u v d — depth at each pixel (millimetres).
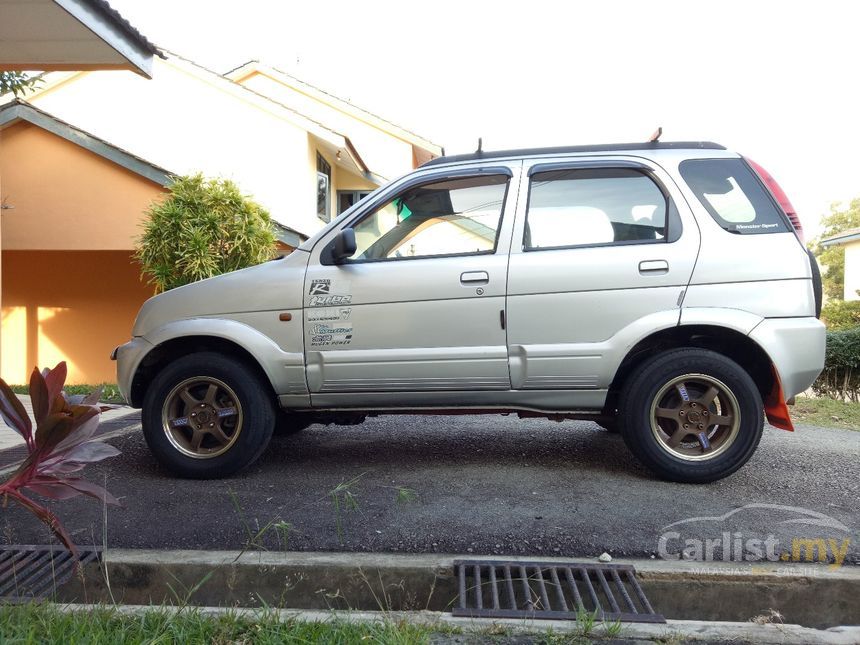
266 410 4355
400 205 4469
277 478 4402
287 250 11305
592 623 2482
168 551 3197
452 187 4418
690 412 4090
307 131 14523
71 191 10516
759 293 3988
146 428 4383
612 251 4125
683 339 4230
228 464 4309
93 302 12828
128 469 4645
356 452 5125
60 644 2250
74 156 10484
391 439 5594
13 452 5230
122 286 12820
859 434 6055
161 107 14820
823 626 2879
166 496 4023
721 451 4047
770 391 4141
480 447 5254
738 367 4000
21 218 10539
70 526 3543
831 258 39250
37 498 3967
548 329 4121
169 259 8609
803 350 3947
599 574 2918
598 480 4262
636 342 4035
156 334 4441
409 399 4297
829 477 4344
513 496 3955
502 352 4152
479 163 4441
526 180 4320
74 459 2100
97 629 2352
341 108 18234
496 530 3424
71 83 14969
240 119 14656
